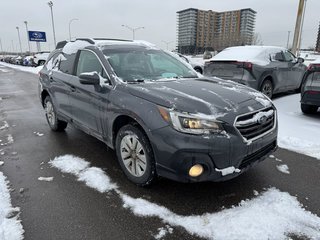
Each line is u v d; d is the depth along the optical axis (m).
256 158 3.07
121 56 4.02
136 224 2.68
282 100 8.16
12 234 2.54
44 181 3.50
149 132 2.91
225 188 3.28
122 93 3.32
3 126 6.02
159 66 4.23
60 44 5.52
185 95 3.04
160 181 3.32
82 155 4.30
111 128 3.50
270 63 7.84
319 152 4.30
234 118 2.79
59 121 5.30
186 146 2.69
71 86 4.35
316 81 5.79
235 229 2.57
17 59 45.22
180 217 2.77
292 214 2.77
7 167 3.91
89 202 3.04
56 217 2.79
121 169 3.79
